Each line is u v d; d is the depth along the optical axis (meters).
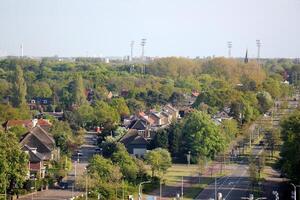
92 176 172.62
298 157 169.00
